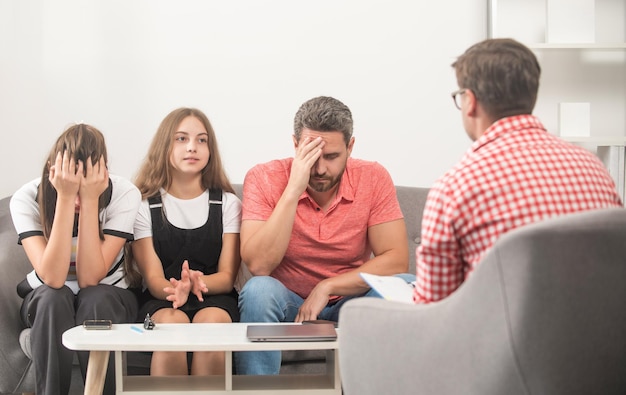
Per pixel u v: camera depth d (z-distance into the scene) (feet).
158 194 8.82
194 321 7.83
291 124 11.27
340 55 11.24
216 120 11.24
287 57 11.24
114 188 8.51
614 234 4.30
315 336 6.19
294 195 8.16
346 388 5.41
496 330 4.30
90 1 11.12
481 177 4.88
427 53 11.23
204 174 8.99
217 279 8.39
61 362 7.64
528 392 4.34
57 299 7.63
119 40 11.14
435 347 4.68
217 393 6.30
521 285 4.19
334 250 8.57
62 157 8.07
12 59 11.09
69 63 11.13
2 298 8.11
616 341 4.45
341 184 8.63
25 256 8.95
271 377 6.82
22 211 8.34
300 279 8.63
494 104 5.14
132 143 11.17
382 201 8.66
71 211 7.87
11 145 11.12
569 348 4.32
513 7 11.21
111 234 8.34
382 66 11.25
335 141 8.16
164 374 7.40
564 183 4.86
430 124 11.26
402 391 4.95
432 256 5.07
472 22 11.22
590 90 11.24
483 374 4.42
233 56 11.23
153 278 8.40
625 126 11.25
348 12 11.23
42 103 11.12
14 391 8.12
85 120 11.14
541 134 5.08
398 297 5.73
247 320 7.79
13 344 8.09
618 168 10.54
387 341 5.01
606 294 4.33
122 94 11.16
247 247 8.25
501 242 4.25
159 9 11.17
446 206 4.95
